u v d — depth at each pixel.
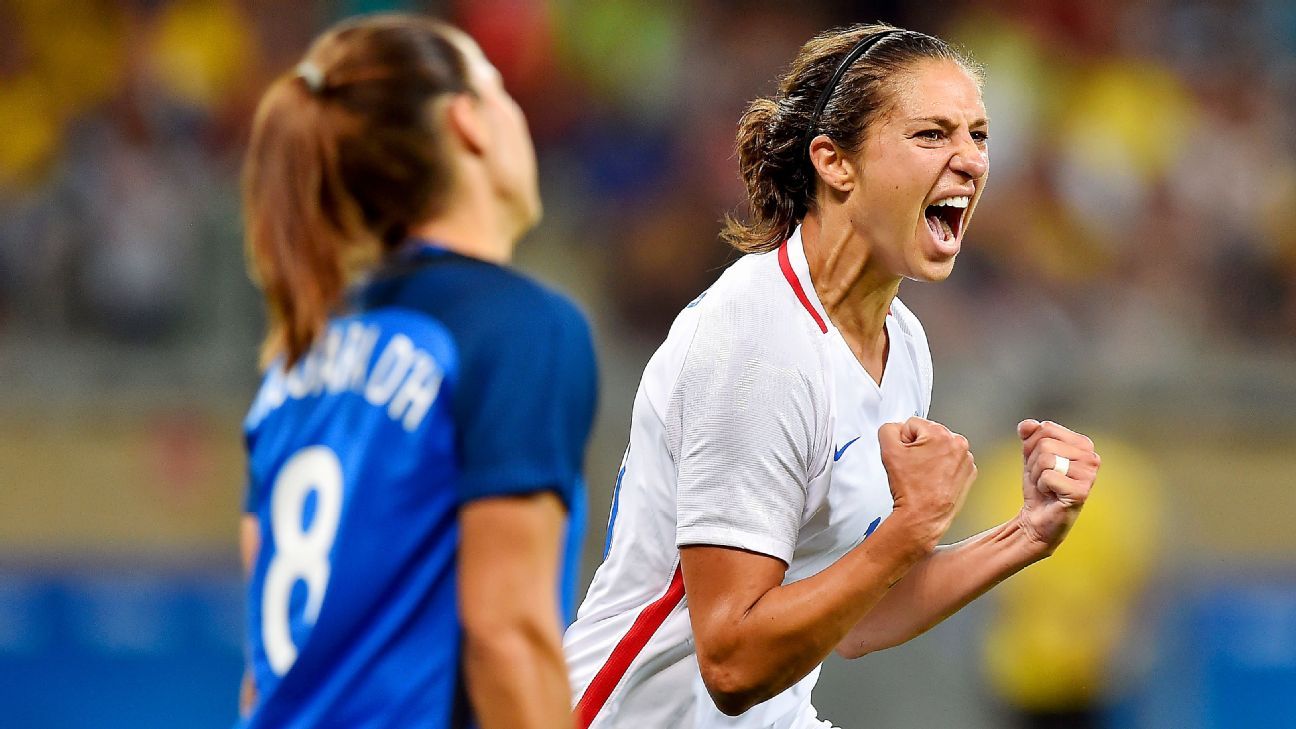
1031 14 35.97
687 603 9.14
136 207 31.62
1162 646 25.16
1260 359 30.12
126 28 35.59
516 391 7.16
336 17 35.50
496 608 7.00
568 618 7.54
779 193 9.51
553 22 35.25
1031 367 28.64
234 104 34.97
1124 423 28.27
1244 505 28.16
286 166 7.45
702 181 34.31
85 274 31.11
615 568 9.68
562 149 34.72
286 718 7.15
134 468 28.22
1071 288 32.66
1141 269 33.81
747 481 8.73
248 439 7.82
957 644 25.03
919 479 8.47
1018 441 27.20
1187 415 28.41
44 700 24.16
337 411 7.36
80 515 28.09
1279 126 36.41
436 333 7.26
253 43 35.50
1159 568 26.08
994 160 34.06
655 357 9.40
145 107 34.75
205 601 24.61
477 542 7.06
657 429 9.23
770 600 8.55
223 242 29.70
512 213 7.87
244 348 29.27
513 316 7.29
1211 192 35.25
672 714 9.70
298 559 7.28
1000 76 34.81
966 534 25.47
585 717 9.52
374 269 7.57
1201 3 37.22
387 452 7.16
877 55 9.05
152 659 24.36
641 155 34.69
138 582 24.58
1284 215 35.22
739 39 36.47
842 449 9.09
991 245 32.28
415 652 7.07
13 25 35.22
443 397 7.16
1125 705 24.61
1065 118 35.16
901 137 8.88
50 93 34.97
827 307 9.28
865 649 10.64
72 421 28.33
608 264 33.25
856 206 9.05
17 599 24.36
